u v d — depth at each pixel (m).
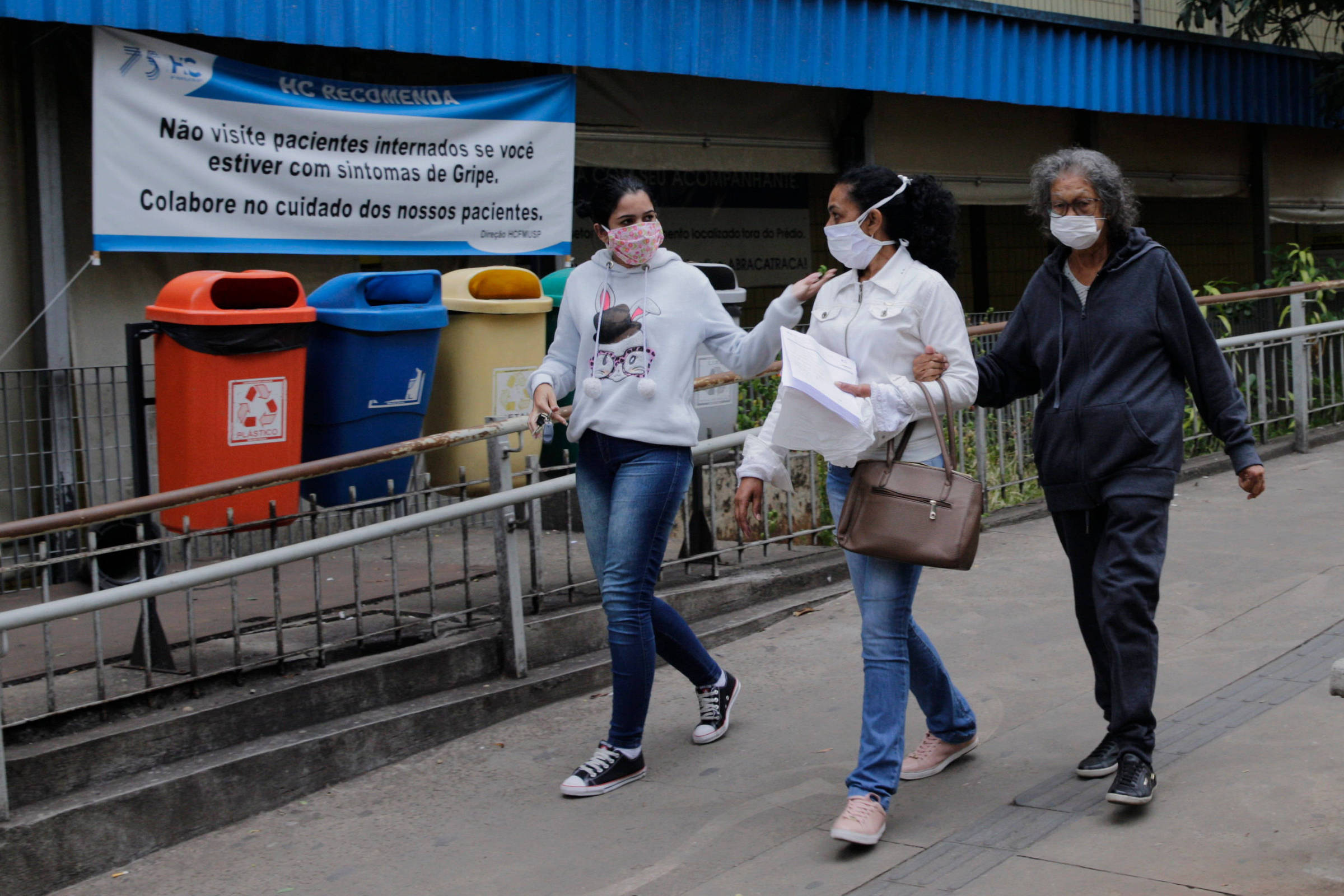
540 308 5.98
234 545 4.27
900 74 9.54
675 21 8.18
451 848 3.73
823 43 9.03
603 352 4.01
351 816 3.98
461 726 4.54
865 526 3.44
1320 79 12.81
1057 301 3.67
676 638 4.27
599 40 7.81
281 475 4.29
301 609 5.00
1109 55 11.15
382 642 4.68
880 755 3.47
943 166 11.34
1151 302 3.53
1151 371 3.55
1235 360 8.52
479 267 7.45
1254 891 2.97
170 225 6.34
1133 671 3.46
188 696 4.11
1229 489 7.64
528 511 5.03
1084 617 3.76
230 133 6.49
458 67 8.06
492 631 4.88
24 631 4.79
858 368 3.55
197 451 4.91
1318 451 8.92
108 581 4.92
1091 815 3.48
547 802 4.00
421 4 6.98
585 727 4.61
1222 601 5.36
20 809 3.57
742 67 8.58
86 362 6.52
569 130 7.85
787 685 4.87
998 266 13.59
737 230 10.79
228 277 4.95
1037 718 4.29
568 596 5.21
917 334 3.50
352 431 5.30
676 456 4.03
